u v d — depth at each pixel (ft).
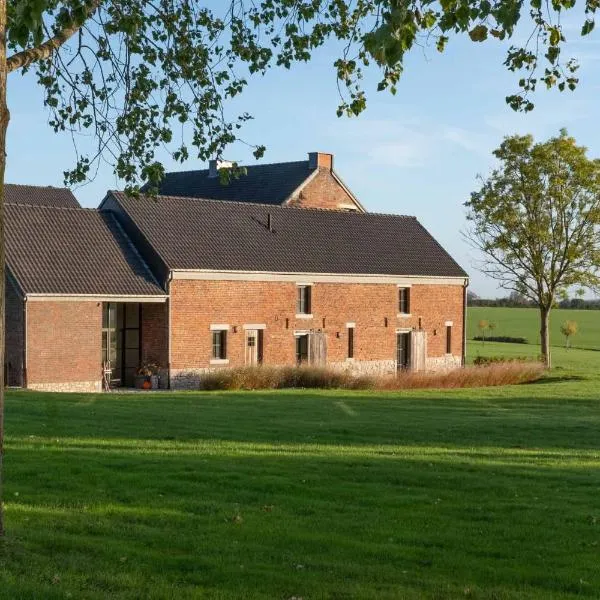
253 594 28.04
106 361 125.59
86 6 37.63
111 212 135.44
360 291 150.51
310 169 186.09
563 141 164.76
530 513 40.29
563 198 164.25
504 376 132.05
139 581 28.76
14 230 121.19
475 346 239.71
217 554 32.27
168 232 133.69
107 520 36.45
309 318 143.33
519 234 168.45
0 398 31.01
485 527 37.60
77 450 52.47
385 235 163.63
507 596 28.66
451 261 167.12
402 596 28.27
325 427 69.05
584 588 29.78
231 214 146.61
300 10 46.93
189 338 128.47
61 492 41.37
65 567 29.76
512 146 166.91
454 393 112.06
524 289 171.12
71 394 94.32
